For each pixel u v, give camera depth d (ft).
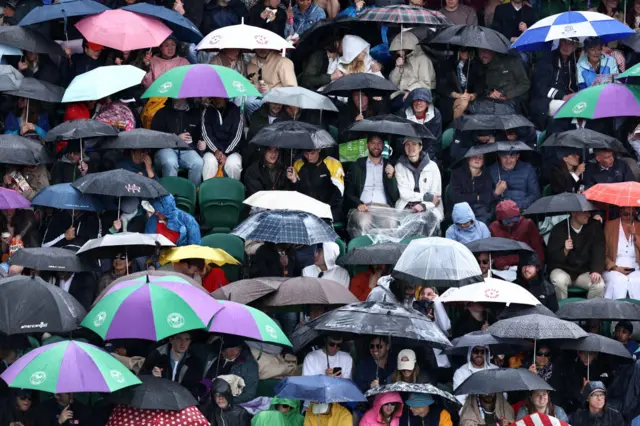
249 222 174.91
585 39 215.10
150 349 160.76
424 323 156.97
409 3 221.66
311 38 215.72
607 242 189.57
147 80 206.28
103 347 164.14
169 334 147.02
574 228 187.83
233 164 198.90
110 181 175.22
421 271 162.91
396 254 174.40
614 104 197.36
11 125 200.13
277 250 180.14
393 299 167.94
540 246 187.83
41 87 195.42
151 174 192.54
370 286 179.11
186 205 192.34
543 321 160.66
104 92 193.06
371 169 196.44
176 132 198.59
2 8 221.05
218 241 184.03
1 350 157.69
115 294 150.82
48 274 170.50
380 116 195.93
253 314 154.40
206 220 192.13
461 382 162.09
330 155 201.67
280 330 155.63
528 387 151.53
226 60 209.56
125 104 201.46
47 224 185.78
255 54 211.00
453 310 175.94
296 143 189.57
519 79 214.07
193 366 158.81
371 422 155.02
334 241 179.11
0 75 194.39
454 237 187.01
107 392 145.38
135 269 177.88
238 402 160.45
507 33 225.76
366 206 193.36
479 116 199.21
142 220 181.37
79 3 204.03
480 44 208.03
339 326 155.43
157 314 148.15
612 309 168.14
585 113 197.47
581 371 168.14
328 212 181.68
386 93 207.10
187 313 149.07
